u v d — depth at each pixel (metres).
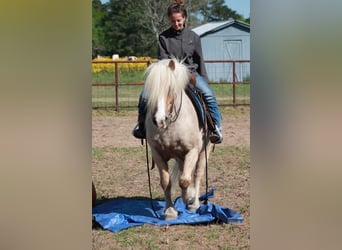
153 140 6.22
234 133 14.49
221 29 39.19
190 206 6.85
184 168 6.26
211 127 6.81
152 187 8.52
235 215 6.45
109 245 5.58
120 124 16.30
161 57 6.66
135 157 11.23
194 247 5.53
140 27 46.34
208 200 7.58
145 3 45.19
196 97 6.55
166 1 44.59
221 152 11.60
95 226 6.30
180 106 6.09
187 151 6.29
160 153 6.34
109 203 7.20
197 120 6.39
